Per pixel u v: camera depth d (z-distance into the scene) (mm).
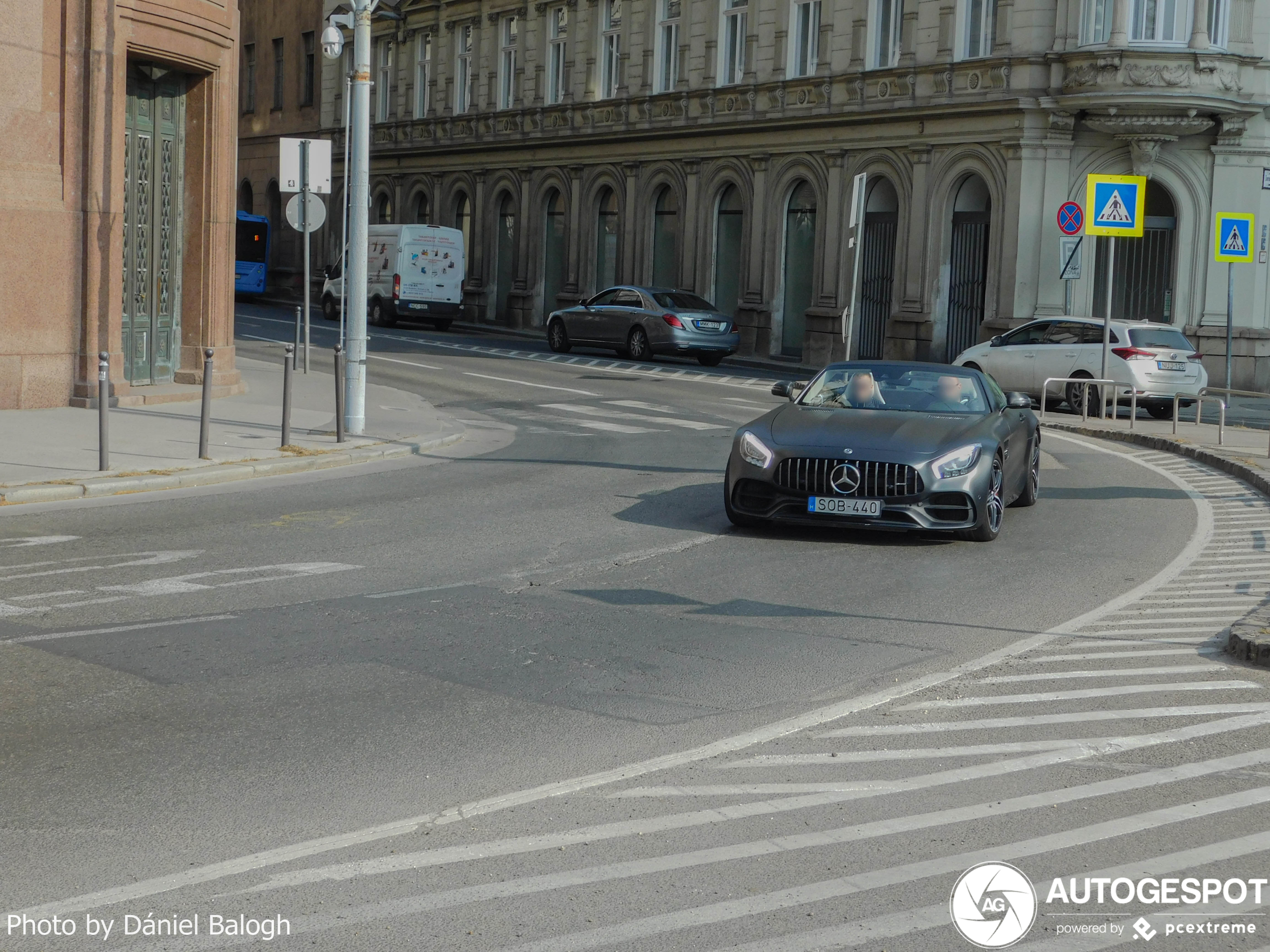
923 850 5145
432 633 8367
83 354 19141
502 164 49750
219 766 5934
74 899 4602
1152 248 32094
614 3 44625
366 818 5379
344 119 57969
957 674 7680
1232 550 11922
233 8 21641
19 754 6031
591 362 34562
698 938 4395
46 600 8992
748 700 7098
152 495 13469
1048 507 14328
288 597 9242
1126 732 6609
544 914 4547
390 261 45031
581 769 6000
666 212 42938
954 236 34031
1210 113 30844
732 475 12062
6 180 18125
